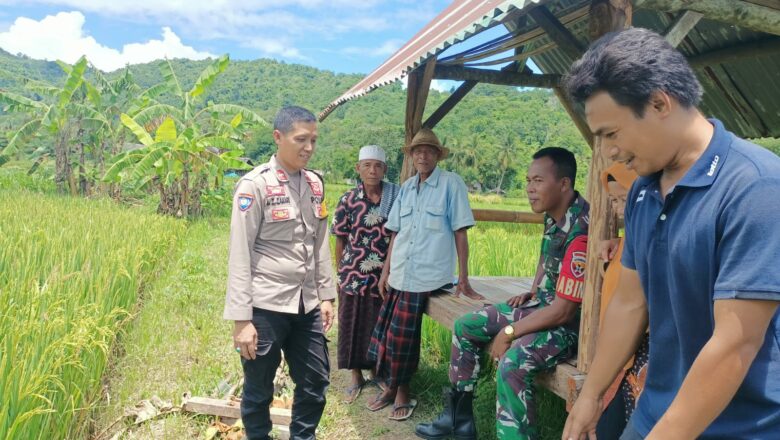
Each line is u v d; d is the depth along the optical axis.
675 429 1.33
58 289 4.04
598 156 2.46
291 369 3.34
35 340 3.12
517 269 7.06
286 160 3.12
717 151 1.35
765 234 1.22
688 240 1.37
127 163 15.70
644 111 1.35
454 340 3.37
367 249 4.49
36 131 20.16
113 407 3.69
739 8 2.25
